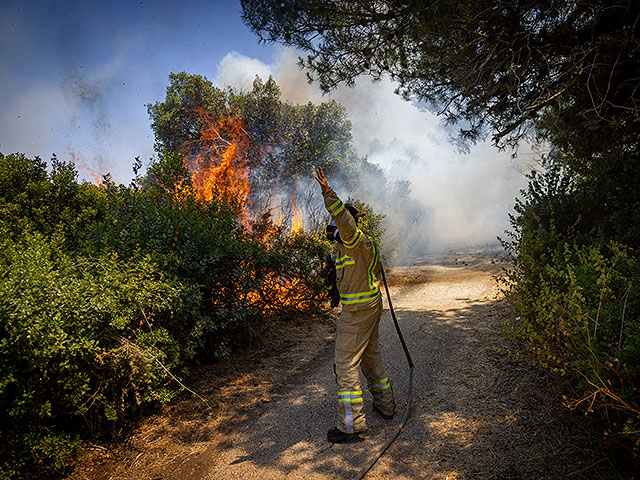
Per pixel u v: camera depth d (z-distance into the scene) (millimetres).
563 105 4750
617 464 2873
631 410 2592
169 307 4137
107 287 3844
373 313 3691
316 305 7297
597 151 5285
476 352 4930
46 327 3191
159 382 3994
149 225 5020
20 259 3771
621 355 2768
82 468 3473
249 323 5844
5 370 3080
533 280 4215
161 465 3502
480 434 3436
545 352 3328
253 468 3377
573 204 5484
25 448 3211
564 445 3152
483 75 4867
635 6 4035
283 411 4188
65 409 3537
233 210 6395
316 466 3324
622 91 4598
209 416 4129
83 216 6500
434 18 4367
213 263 5090
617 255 3217
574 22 4422
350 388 3590
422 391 4262
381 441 3535
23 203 6535
